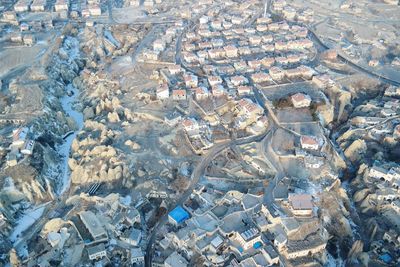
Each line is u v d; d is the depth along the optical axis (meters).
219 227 190.25
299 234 187.75
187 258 184.00
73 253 193.75
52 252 198.50
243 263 175.50
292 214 195.62
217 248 182.25
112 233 199.62
